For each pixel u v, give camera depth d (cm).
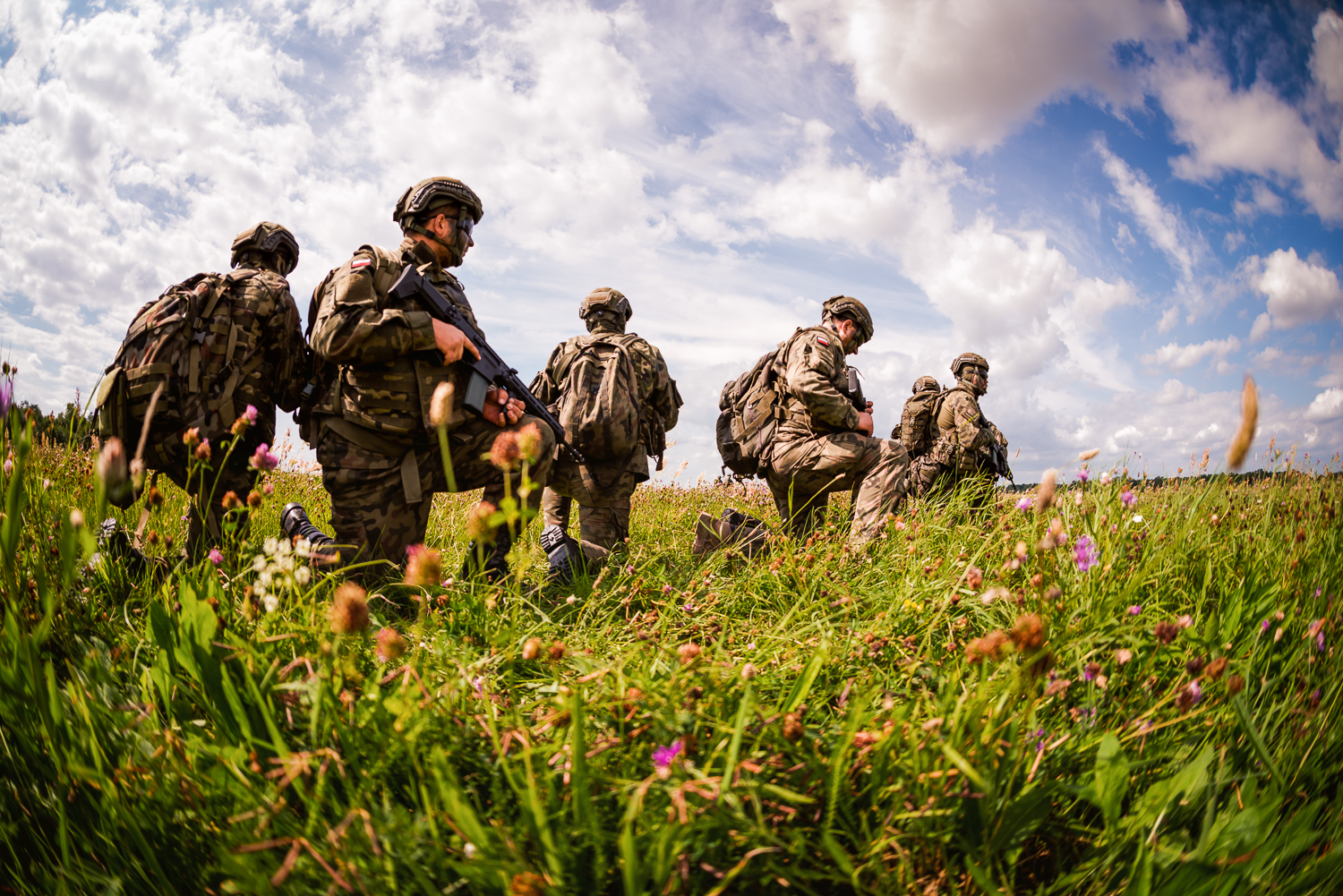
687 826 97
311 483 504
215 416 288
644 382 432
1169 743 138
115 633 178
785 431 470
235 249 336
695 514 556
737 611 265
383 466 289
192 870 106
